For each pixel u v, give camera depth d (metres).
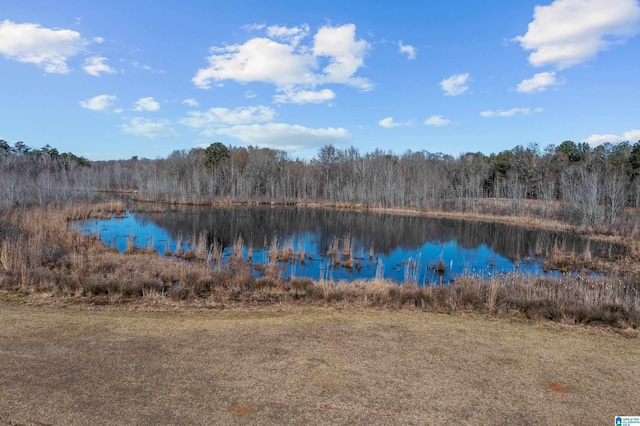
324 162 73.25
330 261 18.83
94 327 7.12
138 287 10.03
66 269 12.91
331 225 35.19
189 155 79.69
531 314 8.73
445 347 6.63
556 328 7.89
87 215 32.28
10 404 4.53
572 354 6.51
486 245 26.27
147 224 30.56
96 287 9.75
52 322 7.32
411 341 6.86
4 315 7.63
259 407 4.62
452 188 56.84
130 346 6.28
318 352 6.23
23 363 5.57
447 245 26.03
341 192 62.59
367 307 9.17
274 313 8.39
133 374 5.33
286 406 4.66
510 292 10.66
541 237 29.75
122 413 4.42
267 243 24.05
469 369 5.80
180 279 11.71
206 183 63.56
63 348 6.13
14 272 10.56
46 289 9.68
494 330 7.61
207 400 4.74
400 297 9.93
